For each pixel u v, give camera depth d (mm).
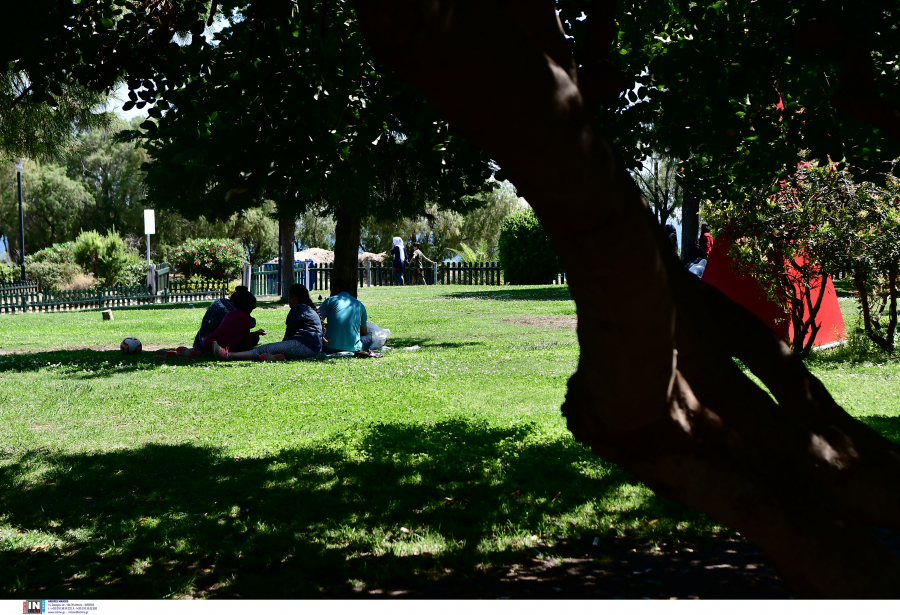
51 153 10414
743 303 12602
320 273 34938
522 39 1522
